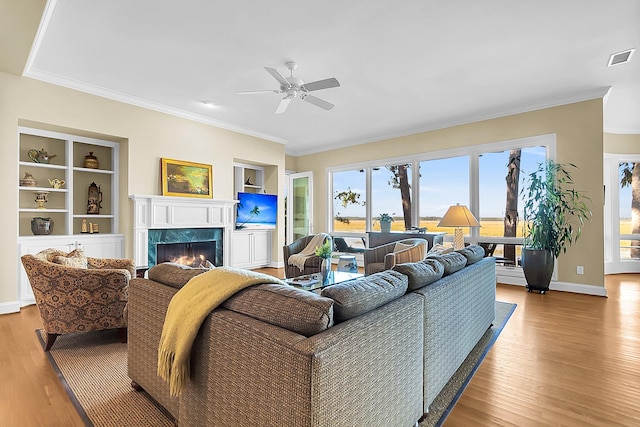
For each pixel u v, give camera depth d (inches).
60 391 77.5
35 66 139.8
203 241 211.9
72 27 110.0
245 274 57.7
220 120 218.1
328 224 296.4
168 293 65.5
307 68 140.7
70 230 169.3
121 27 110.3
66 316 101.0
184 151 203.2
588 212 170.4
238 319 48.4
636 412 69.7
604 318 132.9
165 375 55.1
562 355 98.3
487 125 205.9
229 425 48.4
